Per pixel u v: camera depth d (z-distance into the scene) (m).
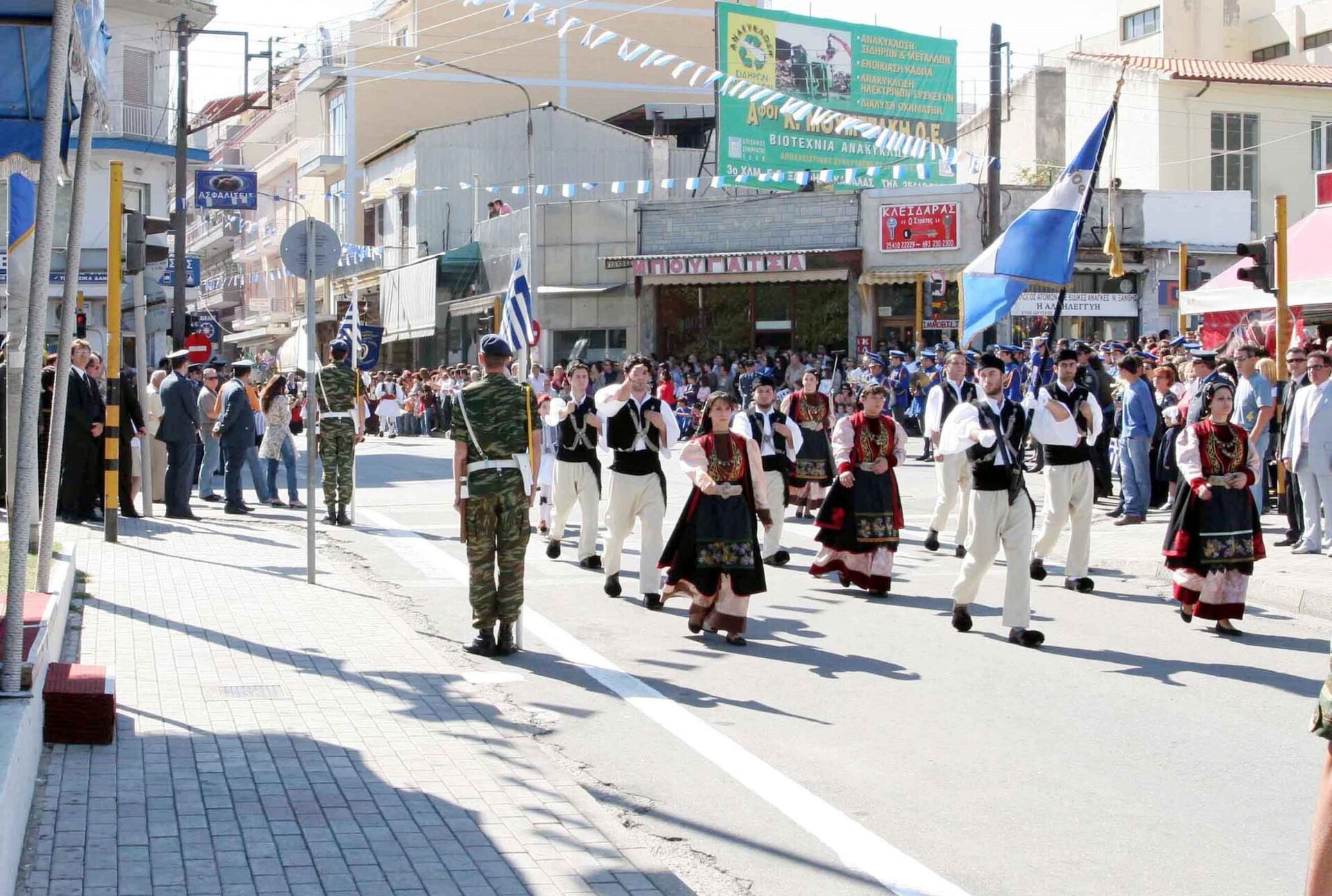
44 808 5.47
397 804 5.75
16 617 5.70
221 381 22.56
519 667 8.96
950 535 15.52
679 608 11.19
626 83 55.12
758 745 7.17
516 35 53.91
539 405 13.63
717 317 39.06
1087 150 12.53
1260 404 15.29
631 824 5.91
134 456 18.06
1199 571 10.09
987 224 35.66
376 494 20.39
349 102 53.12
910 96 43.31
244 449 17.12
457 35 53.56
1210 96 41.75
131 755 6.27
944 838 5.75
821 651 9.52
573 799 5.93
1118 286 36.62
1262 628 10.35
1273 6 52.97
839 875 5.33
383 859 5.08
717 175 38.34
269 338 66.31
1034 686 8.45
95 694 6.38
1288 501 14.19
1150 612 10.99
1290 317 21.66
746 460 9.82
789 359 34.62
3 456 14.34
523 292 15.18
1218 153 41.75
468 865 5.05
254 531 15.12
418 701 7.61
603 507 18.02
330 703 7.47
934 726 7.52
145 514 16.06
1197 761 6.84
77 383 15.12
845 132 42.19
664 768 6.76
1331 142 42.28
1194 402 15.93
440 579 12.54
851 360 33.97
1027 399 12.23
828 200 37.22
